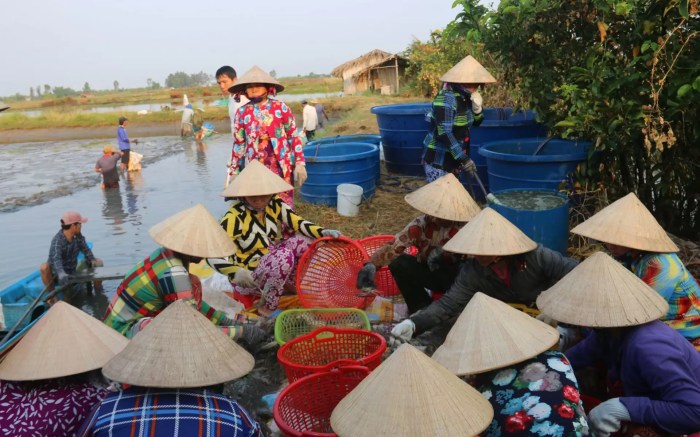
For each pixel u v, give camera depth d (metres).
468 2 6.96
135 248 8.13
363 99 30.91
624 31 5.90
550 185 6.18
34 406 2.79
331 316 4.56
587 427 2.63
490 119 8.43
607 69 5.67
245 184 4.80
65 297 6.09
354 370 3.51
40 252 8.46
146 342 2.65
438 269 4.74
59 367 2.85
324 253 5.21
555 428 2.60
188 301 3.81
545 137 7.39
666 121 5.32
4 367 2.87
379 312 5.00
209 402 2.62
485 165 7.90
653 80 5.50
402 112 9.35
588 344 3.38
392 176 9.83
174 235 3.79
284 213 5.16
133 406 2.54
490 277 3.96
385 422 2.30
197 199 11.44
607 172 6.17
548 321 3.91
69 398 2.85
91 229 9.35
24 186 14.52
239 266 4.82
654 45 5.31
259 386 4.12
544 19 6.46
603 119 5.70
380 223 7.57
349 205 7.89
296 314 4.54
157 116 34.62
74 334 2.96
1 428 2.75
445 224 4.55
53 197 12.43
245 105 6.19
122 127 15.29
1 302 5.70
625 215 3.50
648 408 2.74
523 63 6.94
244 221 5.07
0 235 9.49
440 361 2.85
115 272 6.23
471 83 6.20
